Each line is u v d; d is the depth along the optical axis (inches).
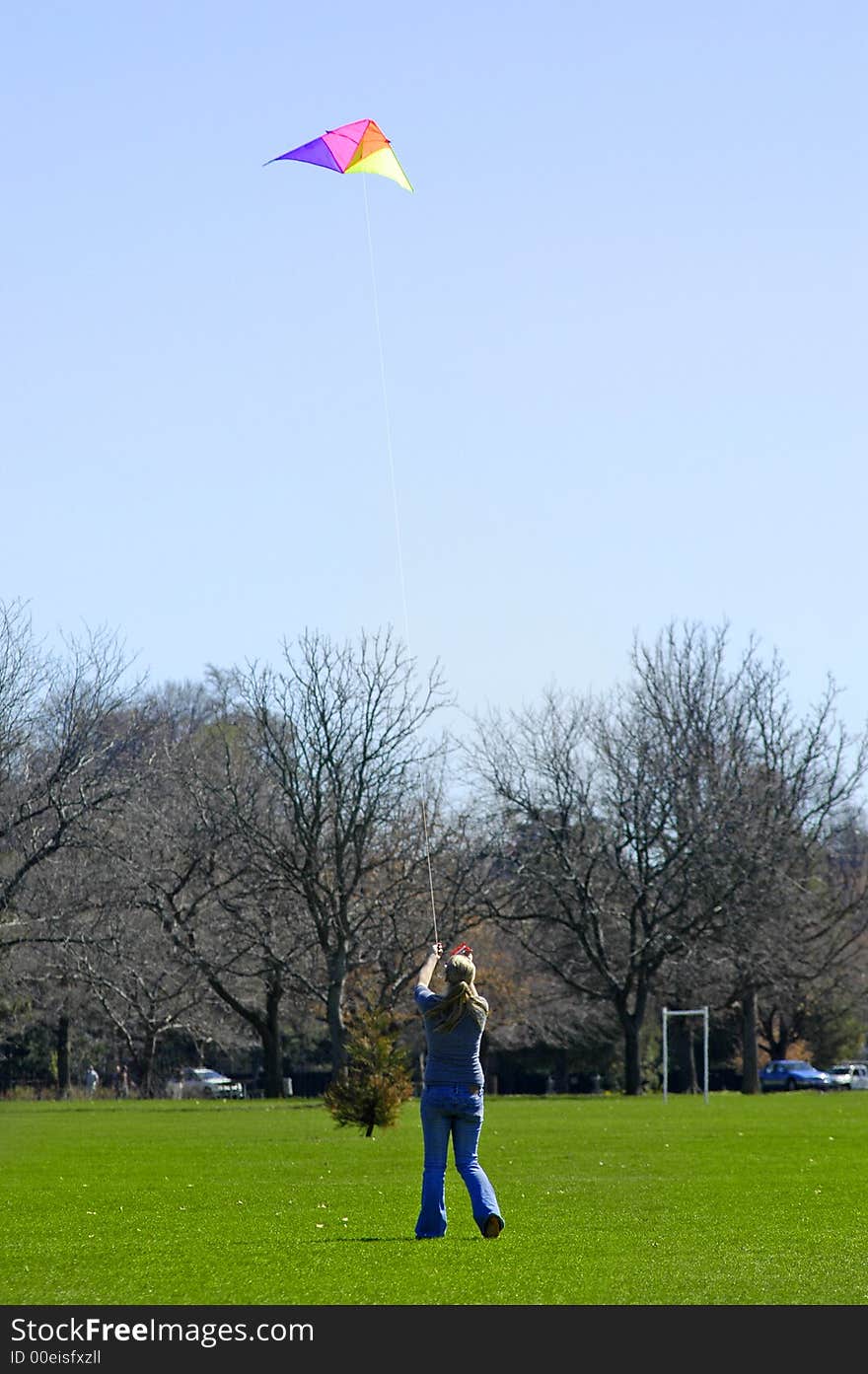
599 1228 619.5
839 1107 1786.4
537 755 2551.7
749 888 2436.0
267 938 2262.6
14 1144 1226.6
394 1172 933.8
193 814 2326.5
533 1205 709.9
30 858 2305.6
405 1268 518.6
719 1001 2679.6
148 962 2379.4
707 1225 627.8
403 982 2257.6
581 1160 991.0
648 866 2509.8
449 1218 659.4
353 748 2219.5
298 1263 531.2
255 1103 2181.3
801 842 2613.2
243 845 2236.7
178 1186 841.5
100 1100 2389.3
